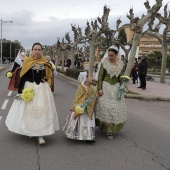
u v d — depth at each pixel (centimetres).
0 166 452
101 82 604
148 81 2416
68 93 1403
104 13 2127
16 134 621
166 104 1180
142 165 475
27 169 443
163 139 635
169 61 6562
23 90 545
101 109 604
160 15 2039
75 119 569
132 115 911
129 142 600
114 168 458
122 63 609
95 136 630
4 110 891
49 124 554
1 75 2700
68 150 533
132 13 1692
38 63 561
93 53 2209
